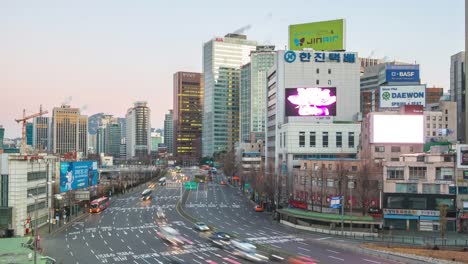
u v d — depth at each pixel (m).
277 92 197.88
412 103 165.88
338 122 176.12
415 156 114.31
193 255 79.31
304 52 199.75
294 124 172.12
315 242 92.38
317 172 128.25
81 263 73.94
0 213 102.81
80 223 120.62
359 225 106.50
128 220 125.75
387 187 109.69
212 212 143.62
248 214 139.25
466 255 75.56
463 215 104.75
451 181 106.81
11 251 77.50
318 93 173.12
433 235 100.19
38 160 118.56
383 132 139.88
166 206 160.25
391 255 76.69
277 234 102.50
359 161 128.25
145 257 78.19
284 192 153.38
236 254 79.81
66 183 134.38
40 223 117.56
